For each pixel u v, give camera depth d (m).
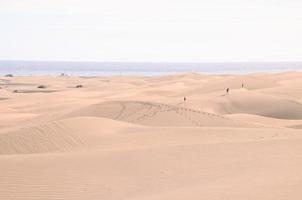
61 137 21.75
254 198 10.05
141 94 76.19
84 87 107.88
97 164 15.77
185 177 13.91
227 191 11.17
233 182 12.43
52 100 68.50
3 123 42.38
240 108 50.56
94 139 22.05
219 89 70.81
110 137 22.47
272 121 39.56
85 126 23.67
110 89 93.31
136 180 13.96
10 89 103.44
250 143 18.08
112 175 14.54
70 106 59.84
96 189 13.16
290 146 17.20
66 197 12.51
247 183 12.02
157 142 21.45
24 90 99.56
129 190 12.98
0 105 65.56
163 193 12.07
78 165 15.62
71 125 23.50
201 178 13.59
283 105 50.47
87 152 17.83
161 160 16.09
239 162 15.17
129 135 23.05
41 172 14.71
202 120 32.38
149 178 14.12
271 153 16.16
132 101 38.88
